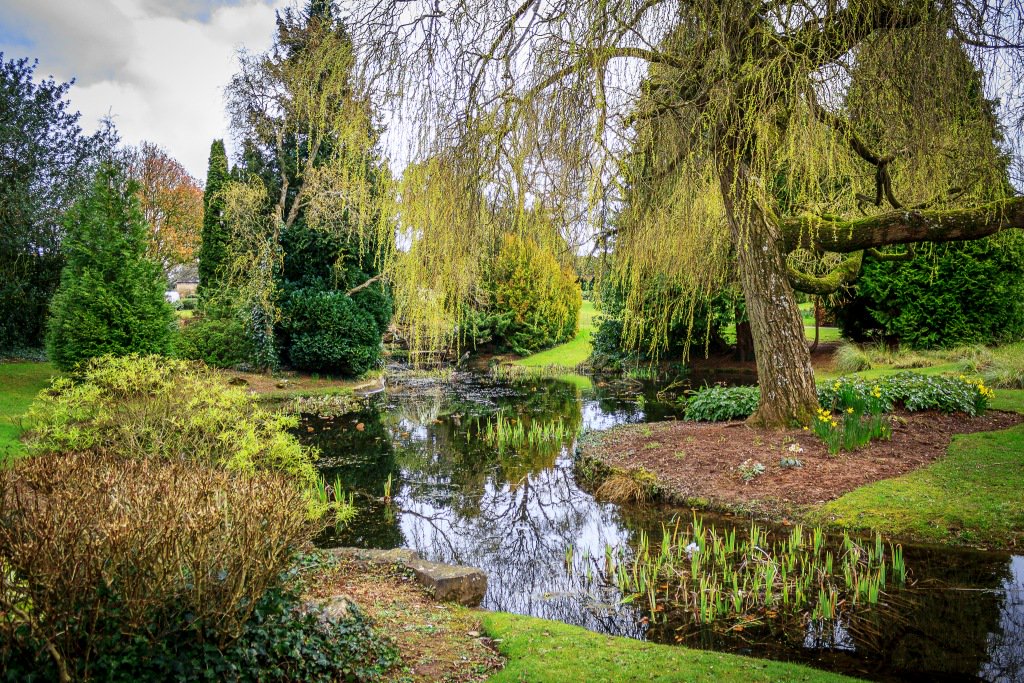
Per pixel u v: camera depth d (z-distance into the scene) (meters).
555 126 3.54
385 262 4.47
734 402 8.92
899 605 4.07
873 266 13.98
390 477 7.36
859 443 6.97
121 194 12.41
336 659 2.80
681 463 7.19
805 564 4.79
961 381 9.00
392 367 21.59
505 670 3.03
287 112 14.76
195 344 16.09
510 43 3.64
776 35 4.10
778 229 7.44
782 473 6.51
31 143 15.81
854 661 3.41
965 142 4.76
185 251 28.48
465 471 8.34
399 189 4.07
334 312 16.03
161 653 2.22
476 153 3.76
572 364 21.94
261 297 15.54
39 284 16.33
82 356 11.22
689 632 3.83
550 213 3.93
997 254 12.49
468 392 16.38
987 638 3.60
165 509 2.37
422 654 3.21
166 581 2.22
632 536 5.73
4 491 2.39
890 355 13.85
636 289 7.33
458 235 3.94
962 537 5.04
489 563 5.25
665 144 4.64
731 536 5.11
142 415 5.98
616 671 2.99
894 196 6.93
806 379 7.70
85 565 2.12
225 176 19.14
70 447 5.91
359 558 4.73
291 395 14.48
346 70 3.92
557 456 9.12
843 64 4.00
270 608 2.58
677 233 7.02
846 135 4.35
